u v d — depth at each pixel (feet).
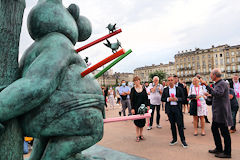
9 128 4.05
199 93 16.33
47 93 3.91
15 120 4.20
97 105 4.90
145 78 310.86
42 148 5.36
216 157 11.27
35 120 4.18
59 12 4.93
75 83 4.56
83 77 4.81
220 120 11.13
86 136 4.55
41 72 3.90
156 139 15.58
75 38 5.32
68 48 4.60
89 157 6.07
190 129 18.71
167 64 285.43
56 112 4.22
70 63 4.70
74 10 5.42
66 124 4.28
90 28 6.12
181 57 255.50
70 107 4.33
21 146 4.39
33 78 3.83
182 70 254.27
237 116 26.30
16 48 4.37
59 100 4.24
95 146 10.06
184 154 11.86
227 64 215.92
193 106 16.37
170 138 15.80
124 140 15.47
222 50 219.41
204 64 232.94
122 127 20.67
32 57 4.55
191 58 244.83
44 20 4.76
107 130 19.30
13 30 4.25
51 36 4.64
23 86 3.72
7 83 4.14
